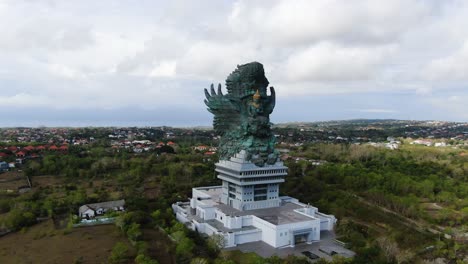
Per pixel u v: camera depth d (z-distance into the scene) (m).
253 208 197.75
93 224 176.38
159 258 141.88
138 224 166.00
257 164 194.25
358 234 175.38
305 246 168.25
